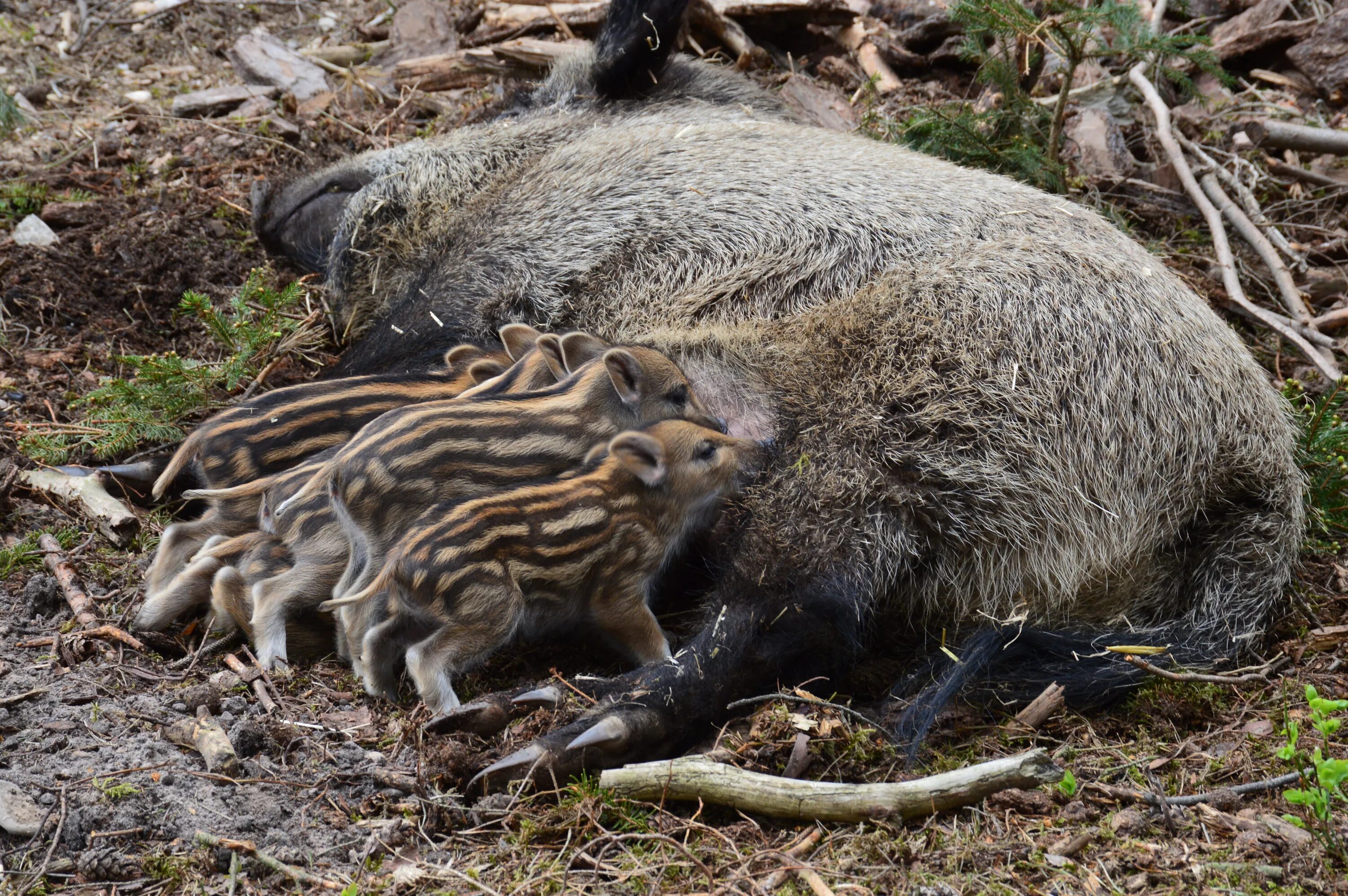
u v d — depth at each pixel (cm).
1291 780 654
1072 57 1146
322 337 1130
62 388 1050
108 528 883
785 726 698
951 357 798
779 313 913
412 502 752
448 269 1045
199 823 618
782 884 589
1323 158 1364
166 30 1742
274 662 750
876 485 776
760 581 751
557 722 701
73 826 611
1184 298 863
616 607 782
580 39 1576
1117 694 755
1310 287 1189
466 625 711
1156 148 1375
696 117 1139
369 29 1741
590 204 1010
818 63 1568
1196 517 824
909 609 803
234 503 819
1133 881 589
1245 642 793
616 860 611
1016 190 951
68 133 1462
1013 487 778
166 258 1205
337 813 640
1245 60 1511
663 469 764
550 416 812
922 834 627
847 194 944
